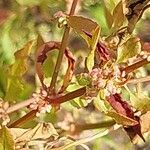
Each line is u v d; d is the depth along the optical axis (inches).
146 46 10.2
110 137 18.5
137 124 10.2
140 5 10.7
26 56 10.2
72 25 9.8
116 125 11.2
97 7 18.0
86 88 9.6
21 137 10.7
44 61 11.2
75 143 11.4
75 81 10.5
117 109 10.0
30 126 11.3
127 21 10.5
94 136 11.5
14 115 11.9
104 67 9.5
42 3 14.8
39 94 9.9
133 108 10.1
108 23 10.5
